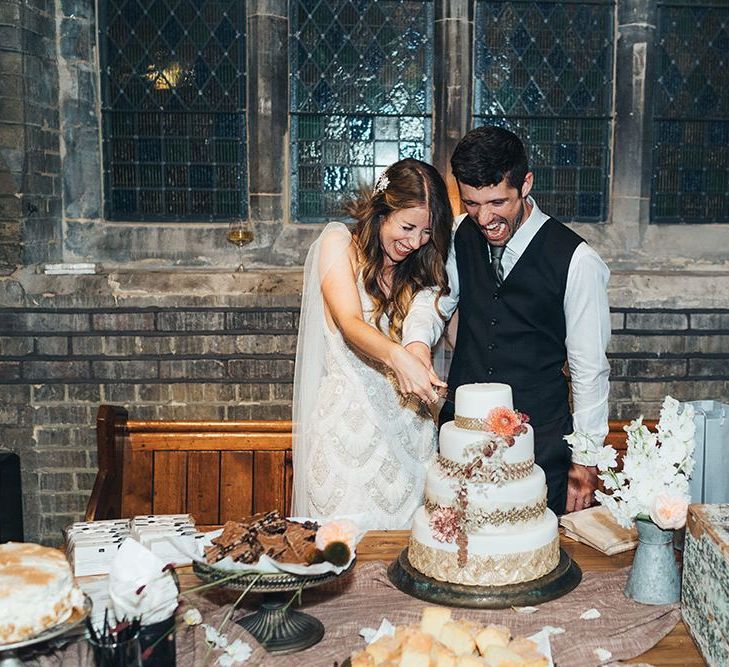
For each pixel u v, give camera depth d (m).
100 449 3.54
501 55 5.05
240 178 5.10
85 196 5.00
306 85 5.04
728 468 2.34
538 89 5.10
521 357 2.97
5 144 4.55
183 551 1.90
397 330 2.80
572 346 2.91
